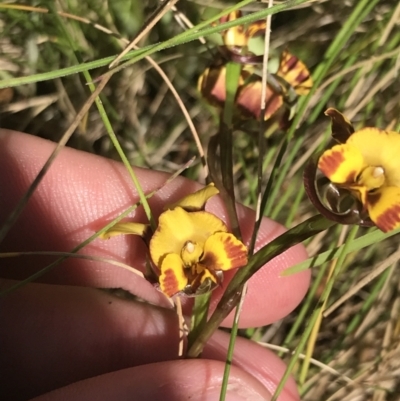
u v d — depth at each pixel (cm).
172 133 21
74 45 16
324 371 20
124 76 20
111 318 16
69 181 16
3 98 20
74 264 17
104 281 18
